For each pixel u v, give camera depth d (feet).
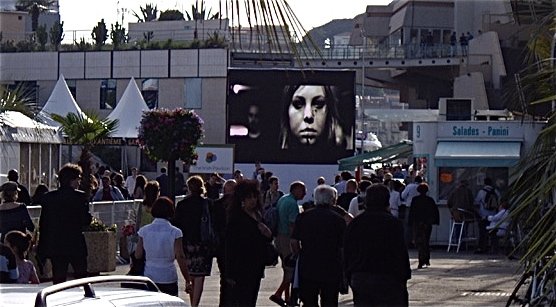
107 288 15.75
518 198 17.95
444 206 91.09
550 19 17.63
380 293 30.83
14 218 44.06
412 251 86.63
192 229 40.40
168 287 34.99
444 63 99.09
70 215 41.98
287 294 47.98
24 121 77.30
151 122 95.96
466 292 57.00
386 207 31.48
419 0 99.04
